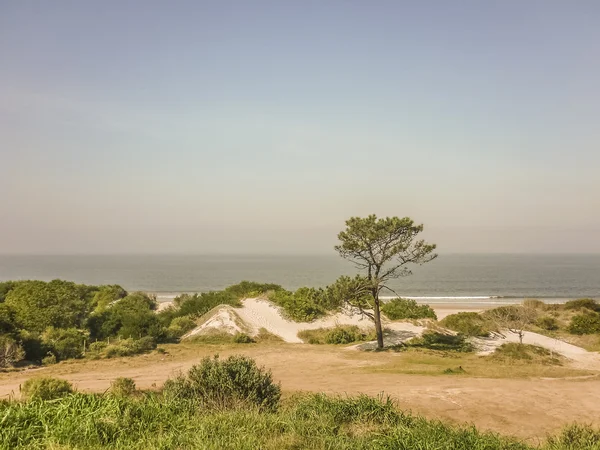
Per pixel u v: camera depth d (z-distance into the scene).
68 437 6.52
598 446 9.01
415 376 21.45
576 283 119.81
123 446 6.45
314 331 39.22
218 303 44.19
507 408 14.99
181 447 6.45
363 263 33.00
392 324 39.75
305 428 7.92
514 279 134.62
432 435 7.90
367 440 7.71
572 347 34.38
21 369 23.27
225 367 11.09
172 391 10.37
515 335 36.62
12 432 6.54
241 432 7.25
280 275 152.62
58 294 38.00
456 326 39.22
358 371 23.30
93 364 25.03
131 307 45.66
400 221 31.12
